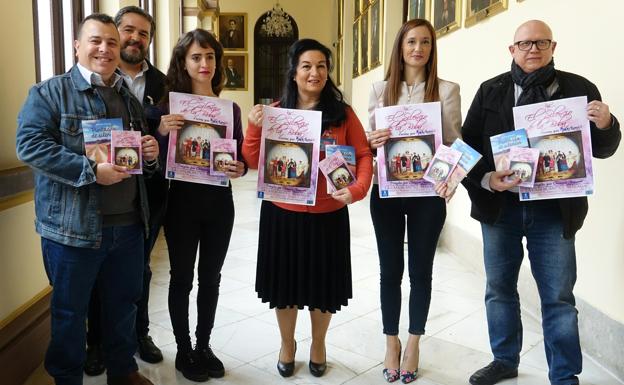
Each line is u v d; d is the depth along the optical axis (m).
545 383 2.94
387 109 2.72
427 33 2.70
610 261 3.14
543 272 2.69
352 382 2.98
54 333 2.41
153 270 5.23
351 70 12.78
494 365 2.95
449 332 3.68
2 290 2.72
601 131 2.44
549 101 2.49
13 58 2.83
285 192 2.70
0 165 2.70
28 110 2.23
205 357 3.02
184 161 2.71
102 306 2.65
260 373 3.07
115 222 2.46
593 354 3.25
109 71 2.35
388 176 2.74
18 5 2.89
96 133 2.25
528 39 2.51
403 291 4.55
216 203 2.86
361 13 11.29
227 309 4.11
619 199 3.07
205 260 2.94
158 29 8.96
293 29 20.00
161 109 2.81
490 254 2.85
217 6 14.51
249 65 19.81
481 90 2.77
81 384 2.52
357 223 7.64
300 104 2.81
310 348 3.32
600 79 3.20
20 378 2.82
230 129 2.75
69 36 4.52
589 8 3.31
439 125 2.68
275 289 2.84
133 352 2.73
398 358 3.02
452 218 5.93
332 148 2.67
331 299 2.83
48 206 2.30
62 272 2.34
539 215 2.64
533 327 3.76
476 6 5.14
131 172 2.28
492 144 2.59
